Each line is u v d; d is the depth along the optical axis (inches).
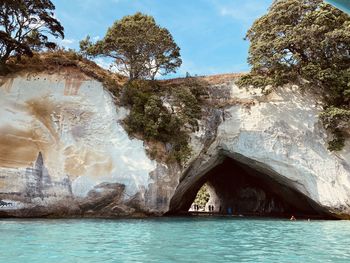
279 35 1101.7
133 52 1048.2
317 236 561.9
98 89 1003.3
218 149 1107.3
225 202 1823.3
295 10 1088.2
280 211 1493.6
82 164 911.7
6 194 820.6
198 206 2295.8
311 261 350.0
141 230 595.5
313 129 1069.1
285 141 1064.2
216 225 735.7
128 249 402.0
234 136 1085.8
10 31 962.7
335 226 745.6
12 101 938.1
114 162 927.0
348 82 1023.0
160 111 997.8
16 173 845.2
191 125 1036.5
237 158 1147.9
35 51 1043.3
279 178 1128.2
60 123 946.1
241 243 469.4
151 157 951.6
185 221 823.1
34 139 906.7
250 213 1433.3
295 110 1096.2
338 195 992.9
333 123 1017.5
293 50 1087.6
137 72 1080.2
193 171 1093.8
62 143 925.8
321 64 1069.8
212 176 1690.5
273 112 1098.1
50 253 368.8
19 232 535.5
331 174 1019.9
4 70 962.1
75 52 1065.5
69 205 864.9
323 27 1008.9
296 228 695.1
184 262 334.3
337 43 1040.8
